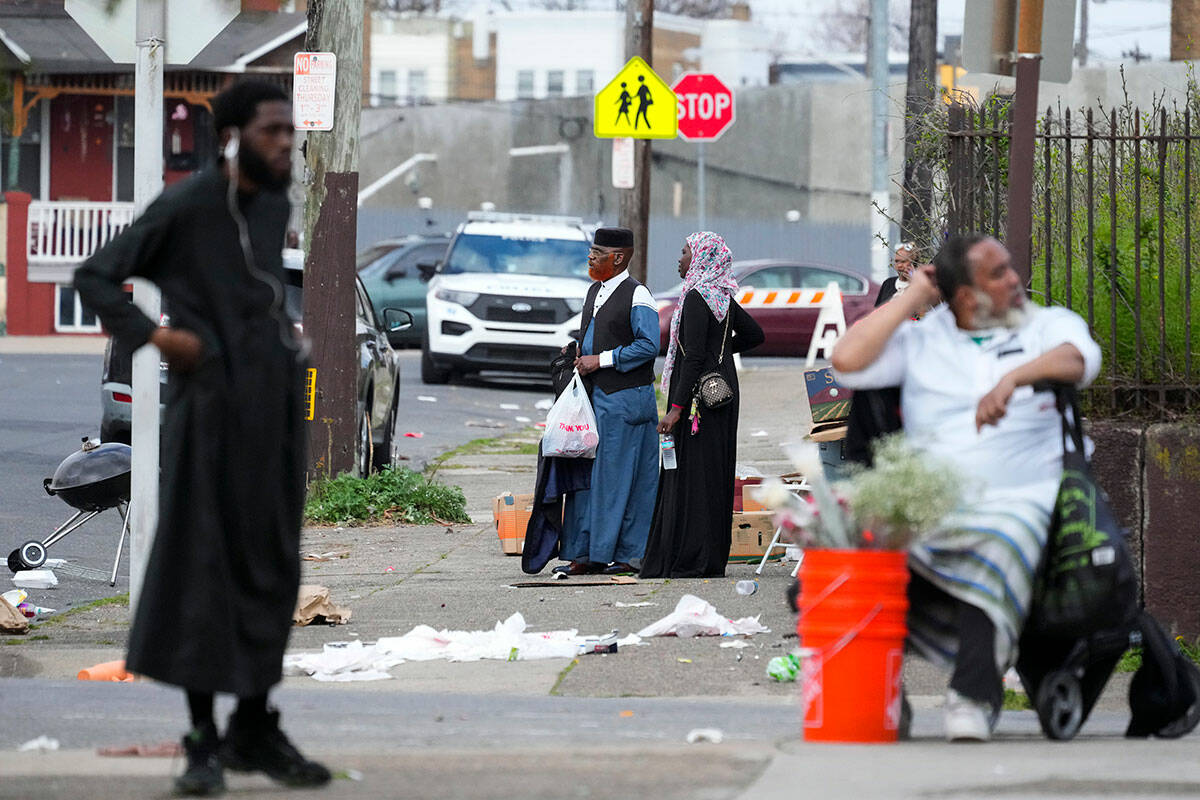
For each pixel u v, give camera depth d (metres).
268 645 16.58
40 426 63.84
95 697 23.66
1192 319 28.44
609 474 35.62
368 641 29.11
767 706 23.55
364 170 175.00
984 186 29.45
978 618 19.28
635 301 35.97
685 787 16.41
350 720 21.81
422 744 19.86
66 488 35.75
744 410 73.50
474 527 44.78
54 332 117.94
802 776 16.94
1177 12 94.75
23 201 116.38
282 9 118.75
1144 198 30.78
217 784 16.28
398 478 46.19
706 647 28.00
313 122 45.72
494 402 79.25
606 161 165.88
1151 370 28.28
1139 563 27.48
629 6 77.94
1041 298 29.66
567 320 83.00
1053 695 20.23
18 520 44.91
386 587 34.88
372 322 54.12
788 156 162.50
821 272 102.25
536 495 35.56
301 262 50.09
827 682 19.25
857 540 19.28
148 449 27.97
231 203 16.48
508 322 82.88
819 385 34.19
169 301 16.55
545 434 35.22
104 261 16.17
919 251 39.53
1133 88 83.75
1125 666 26.72
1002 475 19.92
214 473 16.27
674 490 35.22
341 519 44.88
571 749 19.02
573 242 87.81
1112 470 27.56
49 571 36.81
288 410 16.75
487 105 171.62
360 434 48.91
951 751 18.64
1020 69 25.72
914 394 20.50
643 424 35.94
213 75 119.00
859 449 20.78
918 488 18.77
